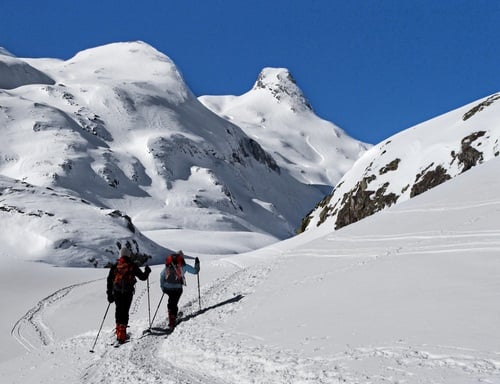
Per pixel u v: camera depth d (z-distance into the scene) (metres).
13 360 13.44
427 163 58.31
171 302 12.47
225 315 11.83
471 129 56.53
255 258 47.41
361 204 63.06
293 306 10.50
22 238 65.12
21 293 35.03
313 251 17.98
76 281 41.75
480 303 7.48
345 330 7.63
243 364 7.30
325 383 5.73
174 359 8.96
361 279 11.43
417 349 6.06
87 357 10.67
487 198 17.38
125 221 77.50
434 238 14.17
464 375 5.05
